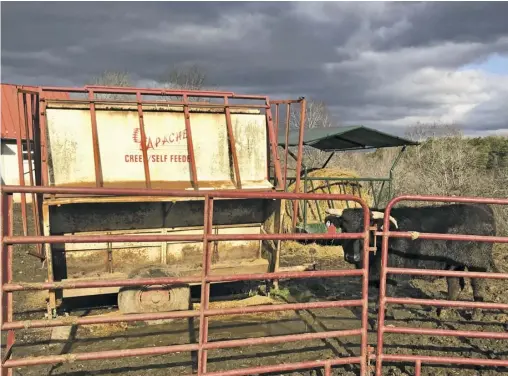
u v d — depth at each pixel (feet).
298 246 33.86
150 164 20.26
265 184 21.53
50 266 17.24
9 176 58.95
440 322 19.61
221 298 22.03
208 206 12.39
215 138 21.42
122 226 19.72
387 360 14.23
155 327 18.43
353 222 18.80
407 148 70.13
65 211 18.93
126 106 20.29
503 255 30.83
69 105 19.48
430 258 19.90
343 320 19.65
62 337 17.25
